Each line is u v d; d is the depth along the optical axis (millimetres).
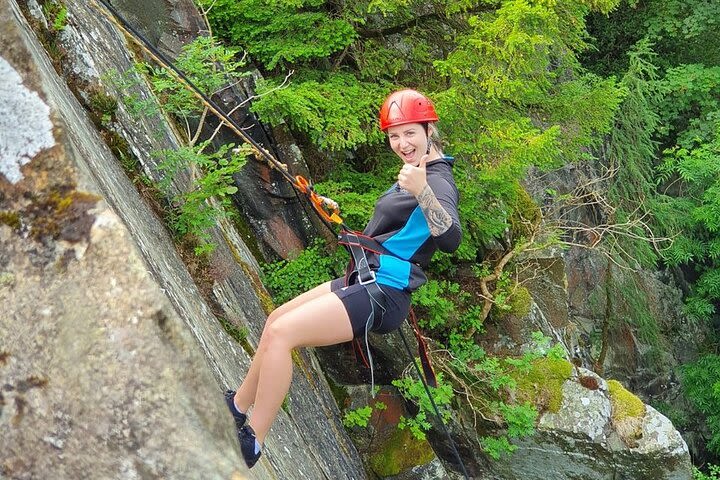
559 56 8773
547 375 8531
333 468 5754
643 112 12453
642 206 12398
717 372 12828
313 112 7223
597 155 12797
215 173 4863
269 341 2840
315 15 7352
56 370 1898
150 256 3811
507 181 7793
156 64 6289
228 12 7352
